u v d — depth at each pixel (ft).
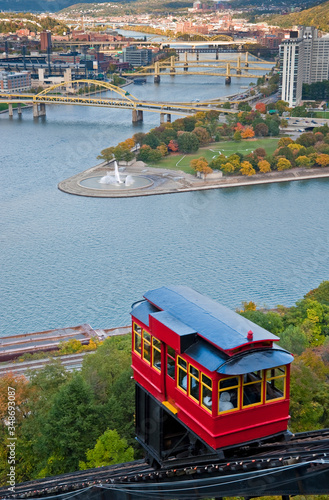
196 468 157.28
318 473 136.77
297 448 151.23
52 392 371.97
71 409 318.65
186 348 153.07
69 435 308.40
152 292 180.55
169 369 166.50
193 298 172.76
